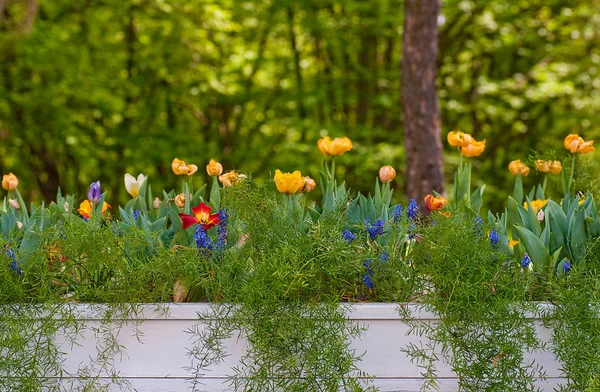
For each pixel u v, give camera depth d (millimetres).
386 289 2129
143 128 8906
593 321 1983
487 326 1996
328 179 2441
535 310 1987
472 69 9531
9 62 8086
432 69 5363
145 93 8992
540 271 2072
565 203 2484
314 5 8695
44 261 2068
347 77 8805
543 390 2053
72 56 8008
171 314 2029
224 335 2010
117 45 8766
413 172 5375
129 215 2375
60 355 2062
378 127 8906
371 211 2381
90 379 2047
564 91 8375
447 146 9312
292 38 9188
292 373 1979
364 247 2160
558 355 1991
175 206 2518
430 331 2014
